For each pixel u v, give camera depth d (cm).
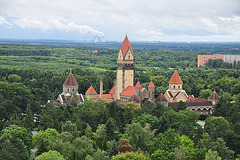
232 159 13262
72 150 12731
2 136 13125
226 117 19200
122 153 12156
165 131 14162
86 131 15075
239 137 14325
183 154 12669
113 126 14962
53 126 15888
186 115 17638
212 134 14638
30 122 17000
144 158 12038
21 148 12812
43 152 12838
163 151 12550
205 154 12838
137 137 13925
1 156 11369
